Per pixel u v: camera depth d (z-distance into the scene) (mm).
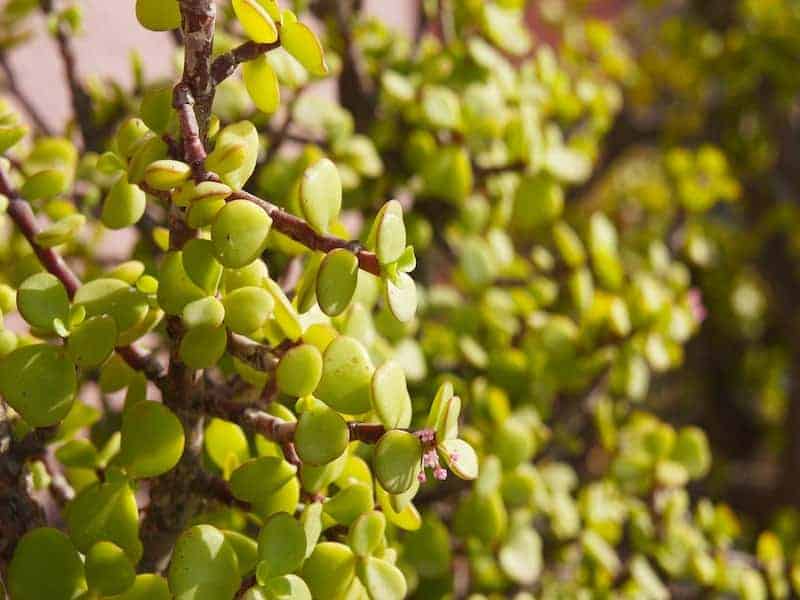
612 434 708
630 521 699
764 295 1461
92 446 535
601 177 1317
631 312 697
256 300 471
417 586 625
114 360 517
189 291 472
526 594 644
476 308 713
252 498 490
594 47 999
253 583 474
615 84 1324
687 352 1511
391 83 681
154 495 507
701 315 793
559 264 861
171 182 452
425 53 747
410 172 730
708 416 1555
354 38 736
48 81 761
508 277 807
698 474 701
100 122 672
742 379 1492
